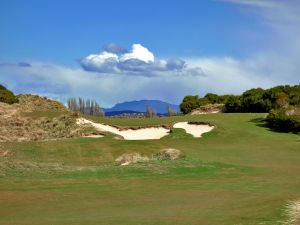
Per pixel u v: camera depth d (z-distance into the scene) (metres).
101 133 52.91
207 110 84.31
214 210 18.86
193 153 41.62
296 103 71.75
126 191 24.38
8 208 20.06
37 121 57.50
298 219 15.07
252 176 29.59
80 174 29.81
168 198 22.27
